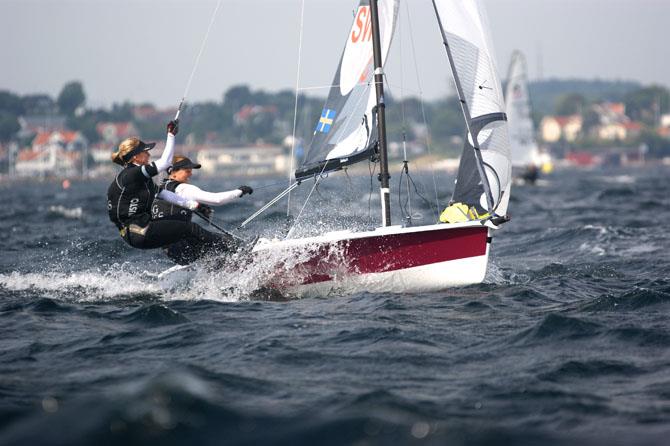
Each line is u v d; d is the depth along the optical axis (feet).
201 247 110.63
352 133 115.44
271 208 282.15
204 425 61.05
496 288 115.65
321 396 67.46
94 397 66.39
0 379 72.95
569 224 239.09
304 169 117.08
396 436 59.52
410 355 79.92
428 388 70.13
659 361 77.92
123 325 94.27
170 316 96.12
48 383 71.46
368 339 85.76
